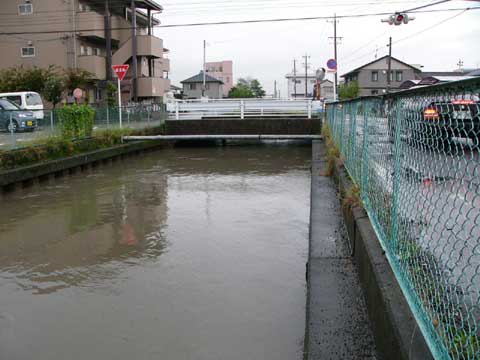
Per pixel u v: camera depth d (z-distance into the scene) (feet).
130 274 16.46
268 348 11.54
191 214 25.02
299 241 20.06
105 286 15.44
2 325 12.87
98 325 12.79
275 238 20.51
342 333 9.55
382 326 8.43
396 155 9.61
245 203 27.53
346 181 20.02
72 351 11.55
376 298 9.22
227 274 16.31
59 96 77.25
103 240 20.48
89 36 83.87
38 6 82.74
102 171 41.34
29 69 78.18
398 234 9.22
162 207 26.73
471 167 5.81
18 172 30.96
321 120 61.41
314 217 18.22
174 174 39.29
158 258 18.07
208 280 15.79
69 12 82.02
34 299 14.53
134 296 14.61
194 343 11.82
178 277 16.10
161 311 13.57
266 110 66.69
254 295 14.57
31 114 44.55
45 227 22.72
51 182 35.27
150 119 60.34
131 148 49.90
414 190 8.37
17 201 28.55
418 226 8.15
